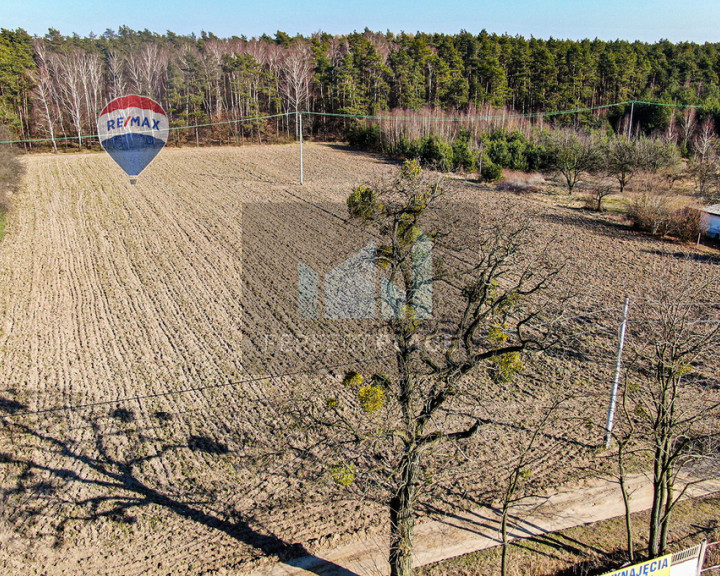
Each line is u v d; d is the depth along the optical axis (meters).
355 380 13.26
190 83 85.12
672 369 11.52
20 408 19.44
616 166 46.84
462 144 56.84
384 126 68.94
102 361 22.52
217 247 35.12
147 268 32.16
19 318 26.34
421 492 14.31
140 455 17.14
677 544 13.56
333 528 14.40
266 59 99.69
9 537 14.14
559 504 15.18
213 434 18.06
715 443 14.68
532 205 43.25
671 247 34.59
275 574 13.03
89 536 14.19
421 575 12.90
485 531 14.28
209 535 14.20
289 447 17.41
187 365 22.11
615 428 18.09
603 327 24.19
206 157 63.81
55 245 35.84
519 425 18.30
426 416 12.84
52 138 66.31
